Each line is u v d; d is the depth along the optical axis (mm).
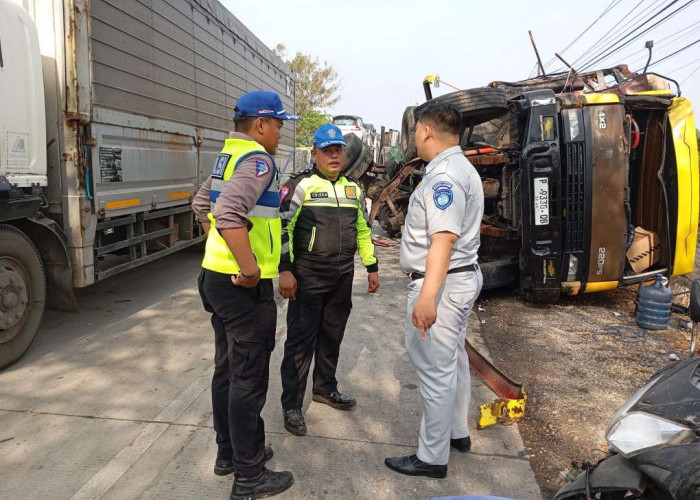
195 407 3398
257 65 9594
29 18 3965
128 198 5086
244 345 2371
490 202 6805
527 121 5348
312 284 3051
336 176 3121
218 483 2627
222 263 2346
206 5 7109
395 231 10180
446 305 2514
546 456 2910
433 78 7824
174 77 6125
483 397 3582
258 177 2246
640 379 3943
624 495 1929
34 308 4188
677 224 5699
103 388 3660
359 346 4531
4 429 3109
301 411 3156
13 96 3803
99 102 4559
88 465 2762
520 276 5984
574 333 4984
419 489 2600
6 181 3695
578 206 5375
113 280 6812
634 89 6332
